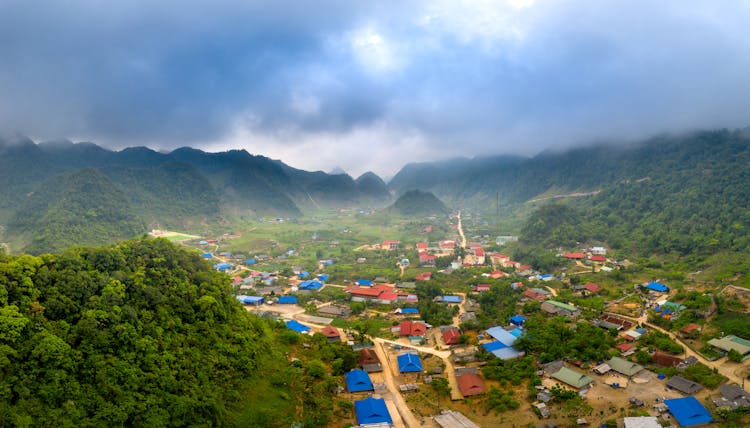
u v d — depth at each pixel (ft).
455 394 302.04
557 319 418.92
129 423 209.15
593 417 260.01
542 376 317.63
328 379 301.43
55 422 188.24
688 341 370.32
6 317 201.67
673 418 255.29
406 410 281.13
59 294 229.45
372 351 375.66
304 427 244.63
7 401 184.03
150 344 240.73
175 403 223.30
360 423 258.37
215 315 302.45
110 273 265.34
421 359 367.45
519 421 261.44
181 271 308.60
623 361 324.19
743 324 367.86
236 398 251.19
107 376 213.46
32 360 198.90
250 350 293.84
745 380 300.40
